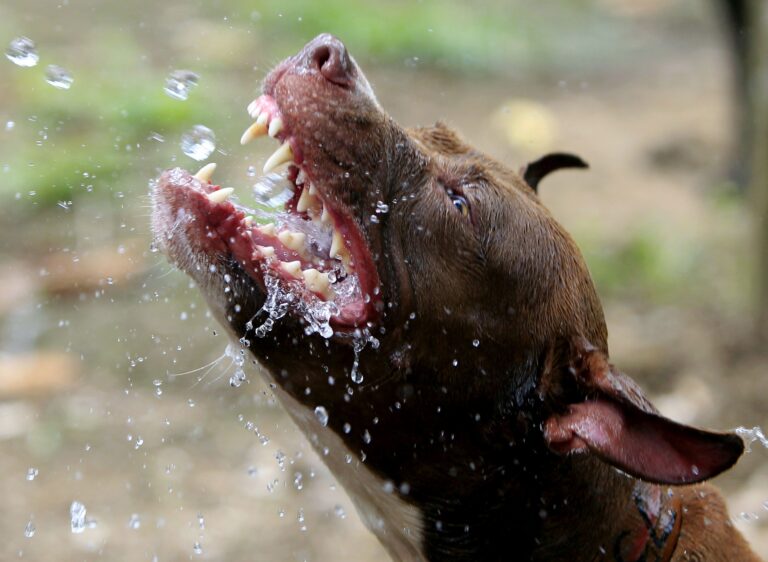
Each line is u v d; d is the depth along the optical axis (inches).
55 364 337.7
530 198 190.5
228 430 321.7
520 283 182.1
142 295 366.6
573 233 437.1
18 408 323.0
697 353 356.2
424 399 182.4
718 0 458.6
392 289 179.2
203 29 552.7
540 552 186.9
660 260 410.9
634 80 642.2
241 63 517.3
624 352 358.0
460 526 189.2
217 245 174.6
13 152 426.9
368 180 179.6
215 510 293.1
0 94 467.8
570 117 571.8
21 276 369.7
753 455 311.1
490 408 183.0
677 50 708.0
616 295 398.3
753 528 280.8
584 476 181.9
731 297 382.3
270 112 179.5
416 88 560.4
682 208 469.4
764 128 358.9
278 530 288.5
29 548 274.1
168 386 335.0
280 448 315.6
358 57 574.9
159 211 178.2
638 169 513.0
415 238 180.9
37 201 402.3
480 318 181.3
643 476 166.6
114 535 281.1
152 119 440.8
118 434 316.2
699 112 583.8
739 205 455.2
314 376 181.6
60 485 296.4
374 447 186.4
